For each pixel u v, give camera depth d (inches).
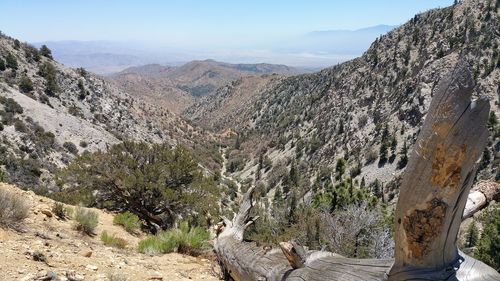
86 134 2593.5
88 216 338.0
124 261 224.7
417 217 66.2
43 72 3732.8
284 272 124.5
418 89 5634.8
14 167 1523.1
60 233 273.9
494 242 425.1
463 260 71.4
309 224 309.6
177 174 612.4
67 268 185.5
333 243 290.0
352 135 6161.4
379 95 6737.2
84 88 4094.5
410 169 65.7
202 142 7288.4
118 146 637.9
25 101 2507.4
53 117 2514.8
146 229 490.3
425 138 63.1
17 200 263.6
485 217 459.8
